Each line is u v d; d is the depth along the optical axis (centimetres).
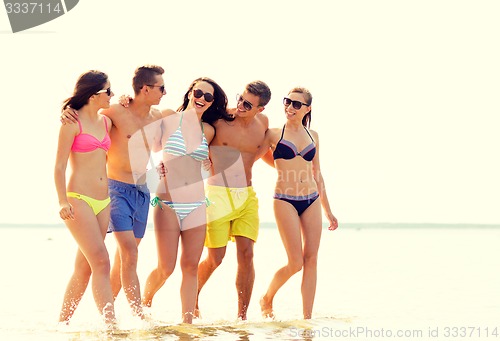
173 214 2014
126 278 1997
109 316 1920
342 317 2253
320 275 3569
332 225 2316
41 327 2002
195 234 2016
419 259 4628
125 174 2017
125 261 1997
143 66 2005
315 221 2198
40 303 2616
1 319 2219
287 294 2903
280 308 2508
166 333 1873
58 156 1891
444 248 5856
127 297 2000
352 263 4291
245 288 2200
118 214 1992
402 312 2373
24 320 2189
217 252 2159
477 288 3031
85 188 1914
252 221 2183
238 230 2173
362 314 2336
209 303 2656
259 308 2542
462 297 2750
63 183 1880
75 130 1897
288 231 2166
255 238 2195
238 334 1891
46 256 5016
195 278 2033
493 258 4703
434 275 3559
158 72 1998
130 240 2000
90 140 1912
